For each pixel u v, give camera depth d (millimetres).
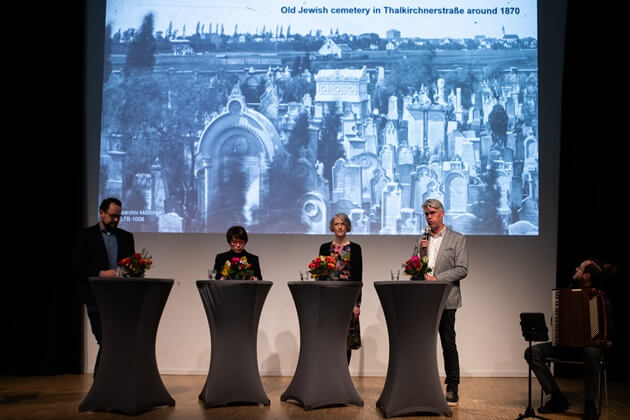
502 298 6008
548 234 6043
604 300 4160
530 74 6098
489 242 6023
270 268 6000
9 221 6074
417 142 6047
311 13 6164
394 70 6113
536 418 3994
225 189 6051
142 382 4133
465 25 6137
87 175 6129
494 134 6055
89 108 6152
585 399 4039
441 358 5941
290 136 6078
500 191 6020
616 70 6109
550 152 6086
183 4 6195
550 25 6145
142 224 6039
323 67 6125
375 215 6004
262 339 5973
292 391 4406
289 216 6023
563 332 4156
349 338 4906
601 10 6133
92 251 4758
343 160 6047
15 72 6125
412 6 6160
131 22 6188
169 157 6094
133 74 6160
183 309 6000
